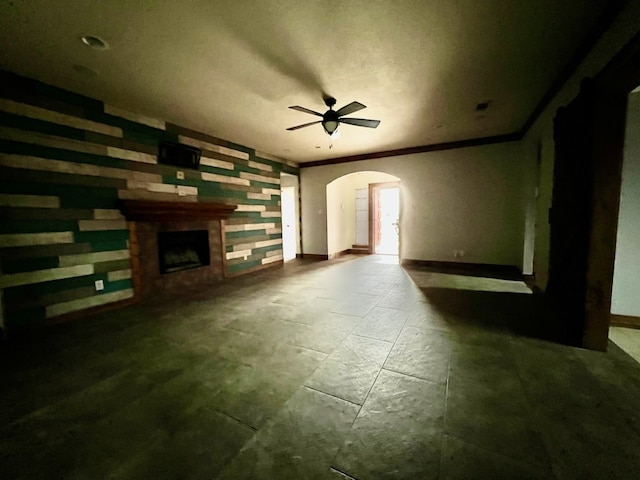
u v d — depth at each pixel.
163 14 1.87
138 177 3.60
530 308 3.09
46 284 2.81
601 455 1.20
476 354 2.10
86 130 3.10
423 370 1.91
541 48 2.34
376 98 3.30
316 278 4.80
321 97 3.22
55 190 2.87
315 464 1.19
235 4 1.79
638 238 2.45
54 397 1.69
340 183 7.42
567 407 1.50
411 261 5.91
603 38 2.00
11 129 2.59
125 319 2.97
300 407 1.56
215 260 4.68
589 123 2.03
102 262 3.24
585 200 2.11
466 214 5.34
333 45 2.26
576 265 2.26
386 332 2.54
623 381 1.73
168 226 3.92
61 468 1.20
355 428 1.39
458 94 3.22
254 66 2.55
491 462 1.18
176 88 2.95
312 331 2.60
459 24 2.04
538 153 4.14
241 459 1.22
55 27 1.98
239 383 1.80
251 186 5.47
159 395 1.69
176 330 2.67
